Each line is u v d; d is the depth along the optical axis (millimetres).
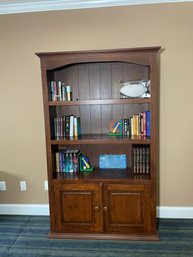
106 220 2385
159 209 2756
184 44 2494
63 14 2586
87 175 2455
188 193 2713
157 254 2154
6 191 2932
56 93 2396
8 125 2811
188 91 2555
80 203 2391
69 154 2539
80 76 2631
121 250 2225
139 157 2445
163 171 2703
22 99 2750
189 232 2473
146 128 2426
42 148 2814
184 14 2459
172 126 2625
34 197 2910
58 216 2438
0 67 2721
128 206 2346
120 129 2533
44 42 2641
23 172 2879
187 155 2654
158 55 2533
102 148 2707
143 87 2316
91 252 2209
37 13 2611
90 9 2551
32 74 2699
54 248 2283
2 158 2877
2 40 2680
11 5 2588
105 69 2598
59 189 2393
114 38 2559
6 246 2330
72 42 2611
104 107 2652
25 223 2738
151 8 2484
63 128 2504
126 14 2516
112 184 2332
